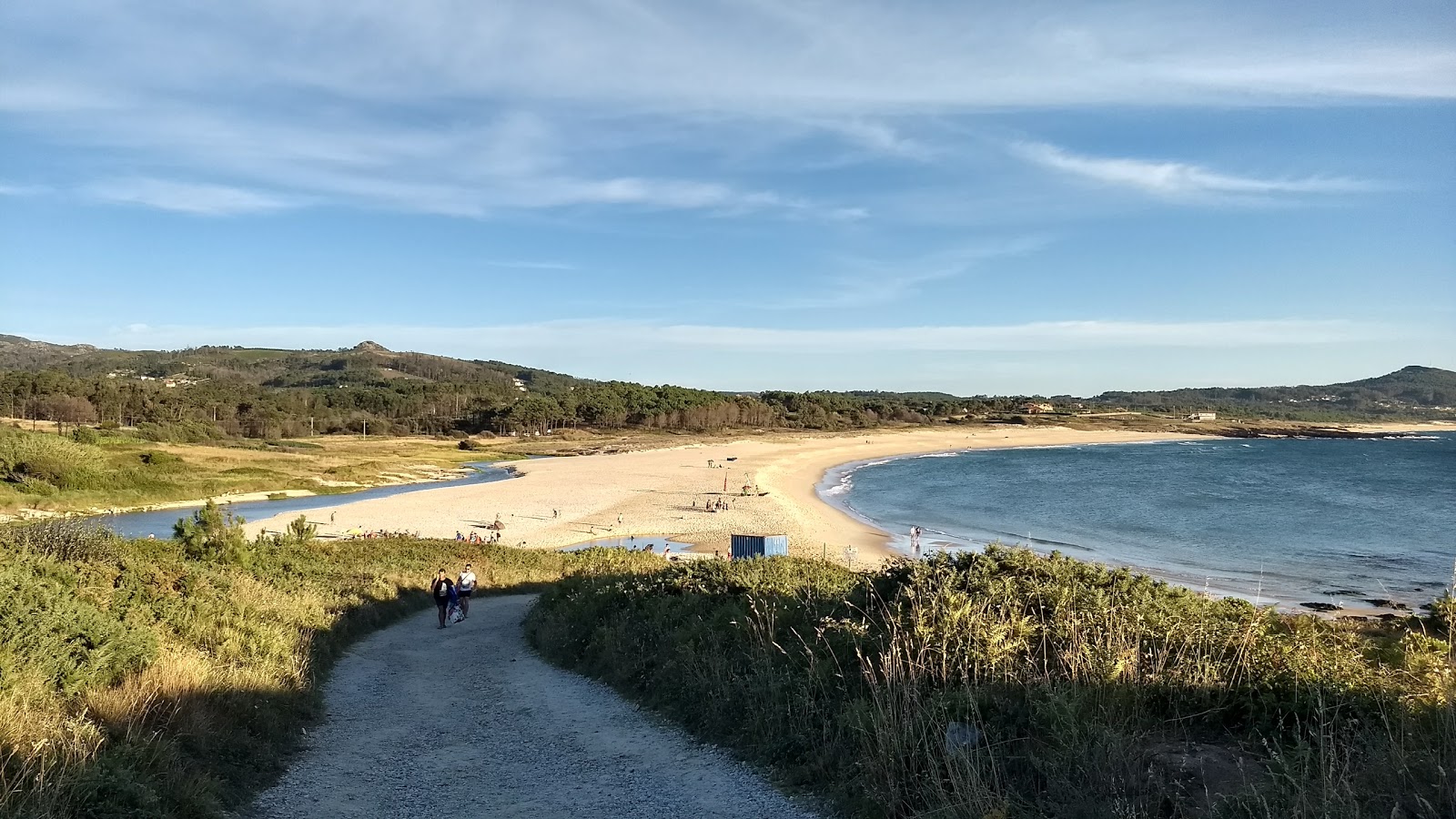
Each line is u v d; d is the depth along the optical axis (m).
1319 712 5.42
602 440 154.88
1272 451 140.50
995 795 5.18
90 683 7.12
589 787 6.77
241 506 62.12
